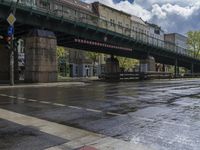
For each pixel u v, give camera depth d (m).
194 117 9.27
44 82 30.23
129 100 14.05
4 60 37.41
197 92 19.20
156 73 54.91
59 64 71.75
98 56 77.62
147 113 10.00
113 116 9.34
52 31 33.56
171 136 6.77
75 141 6.29
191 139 6.51
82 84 30.70
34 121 8.35
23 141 6.21
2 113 9.69
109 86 26.75
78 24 35.34
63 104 12.27
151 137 6.68
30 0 29.89
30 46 30.48
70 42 41.12
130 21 81.62
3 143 6.06
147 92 19.11
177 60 69.81
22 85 25.06
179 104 12.60
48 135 6.75
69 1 59.72
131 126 7.83
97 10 68.75
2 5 27.44
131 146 5.96
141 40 49.72
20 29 33.72
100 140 6.40
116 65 55.94
